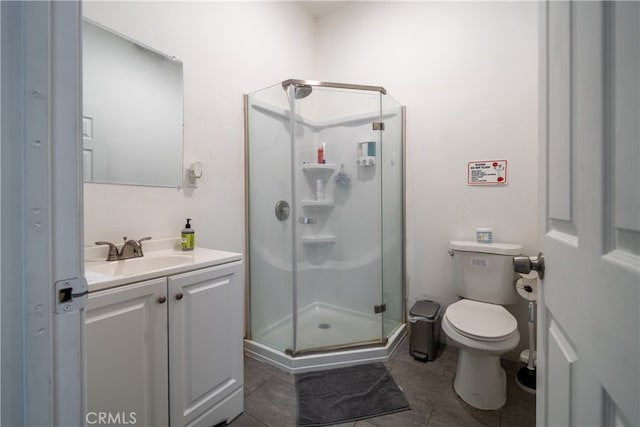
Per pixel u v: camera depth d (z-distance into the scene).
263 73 2.20
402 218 2.28
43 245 0.39
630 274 0.35
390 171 2.18
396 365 1.84
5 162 0.36
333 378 1.69
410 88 2.25
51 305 0.40
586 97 0.48
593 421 0.45
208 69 1.81
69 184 0.41
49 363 0.40
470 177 2.03
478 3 1.98
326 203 2.32
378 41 2.40
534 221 1.83
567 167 0.57
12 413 0.38
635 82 0.35
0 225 0.36
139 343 1.02
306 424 1.35
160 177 1.57
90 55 1.30
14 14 0.36
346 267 2.32
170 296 1.11
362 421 1.37
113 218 1.38
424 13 2.19
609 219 0.41
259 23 2.17
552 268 0.66
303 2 2.56
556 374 0.63
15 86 0.36
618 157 0.39
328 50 2.68
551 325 0.69
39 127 0.38
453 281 2.08
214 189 1.86
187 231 1.57
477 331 1.41
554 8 0.66
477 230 1.93
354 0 2.52
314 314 2.32
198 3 1.75
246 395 1.55
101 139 1.34
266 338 2.02
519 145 1.86
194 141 1.74
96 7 1.32
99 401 0.91
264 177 2.06
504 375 1.64
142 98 1.49
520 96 1.86
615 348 0.39
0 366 0.37
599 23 0.43
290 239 2.00
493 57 1.93
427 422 1.36
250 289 2.06
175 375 1.13
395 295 2.25
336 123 2.29
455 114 2.07
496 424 1.35
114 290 0.94
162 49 1.57
